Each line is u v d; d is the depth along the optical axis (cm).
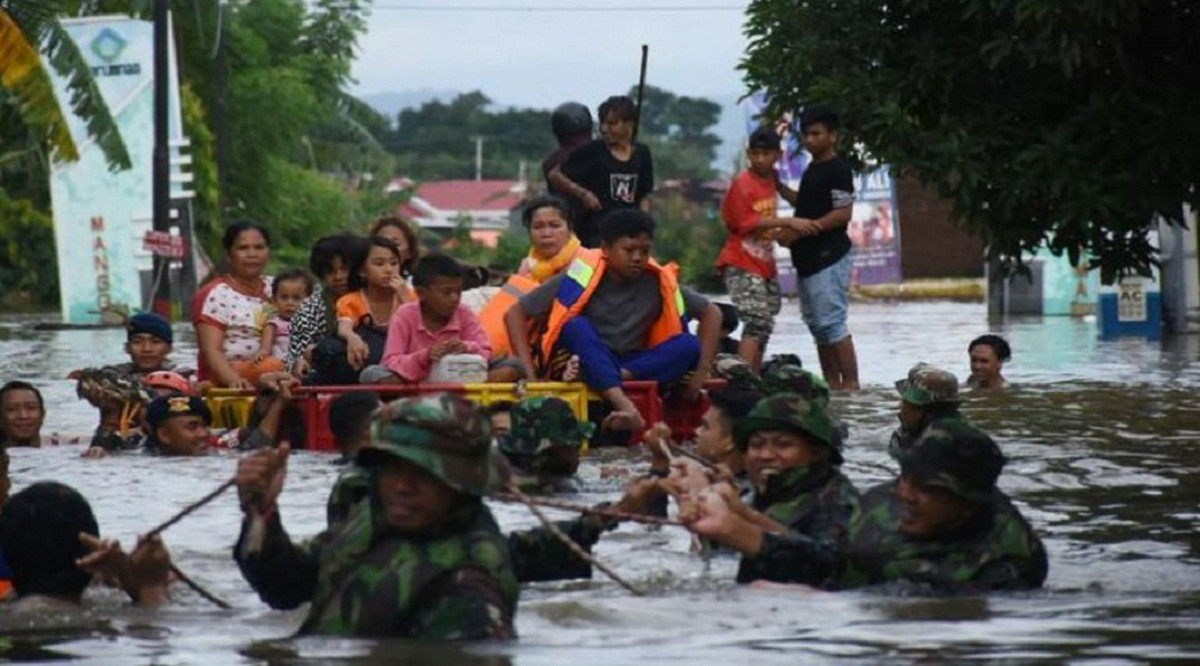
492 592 1182
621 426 2417
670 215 15200
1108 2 2373
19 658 1190
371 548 1195
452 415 1164
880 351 4347
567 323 2498
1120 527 1744
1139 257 2616
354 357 2559
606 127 3192
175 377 2583
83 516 1405
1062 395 3072
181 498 1992
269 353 2755
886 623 1273
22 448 2528
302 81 12519
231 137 11912
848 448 2344
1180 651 1183
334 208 12519
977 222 2583
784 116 3356
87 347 5303
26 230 10000
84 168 7150
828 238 3250
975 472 1397
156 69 7250
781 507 1495
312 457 2350
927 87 2630
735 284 3291
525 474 1853
